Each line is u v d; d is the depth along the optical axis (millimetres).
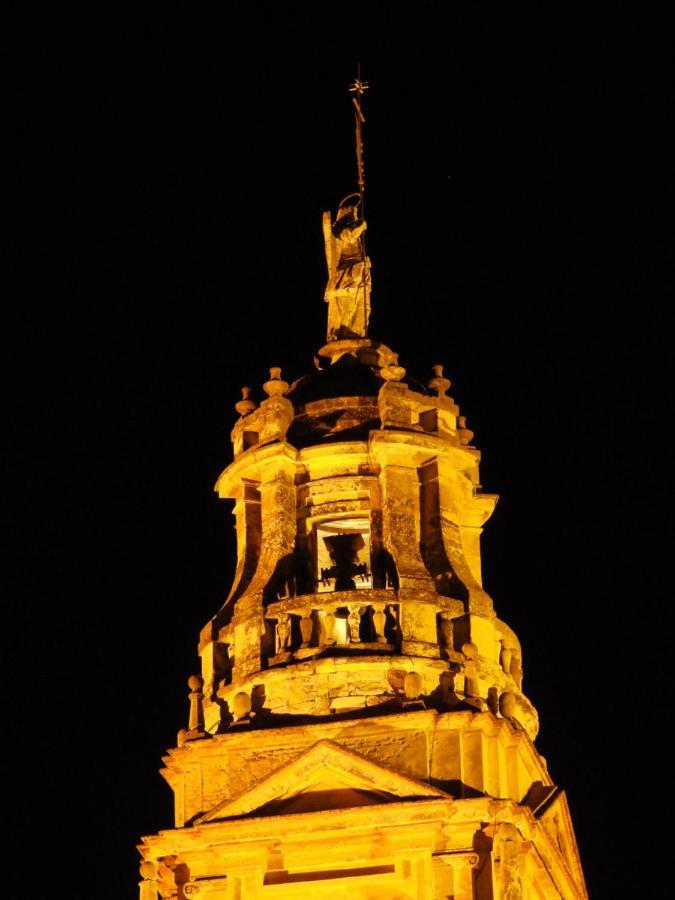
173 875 113875
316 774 112125
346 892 111250
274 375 123812
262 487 121438
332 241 129000
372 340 126750
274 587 118312
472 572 121312
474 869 109875
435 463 120312
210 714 118000
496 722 113375
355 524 120875
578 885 121875
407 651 114562
